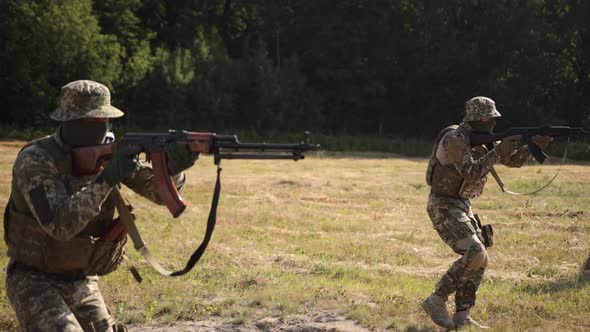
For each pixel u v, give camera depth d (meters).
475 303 7.02
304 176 22.83
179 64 46.97
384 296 7.35
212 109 47.09
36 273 4.07
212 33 51.28
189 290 7.53
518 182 21.05
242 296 7.38
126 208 4.12
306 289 7.58
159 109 46.50
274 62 55.62
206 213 13.91
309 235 11.77
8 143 36.19
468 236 6.10
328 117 52.34
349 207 15.84
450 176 6.14
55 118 4.04
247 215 13.70
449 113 51.25
